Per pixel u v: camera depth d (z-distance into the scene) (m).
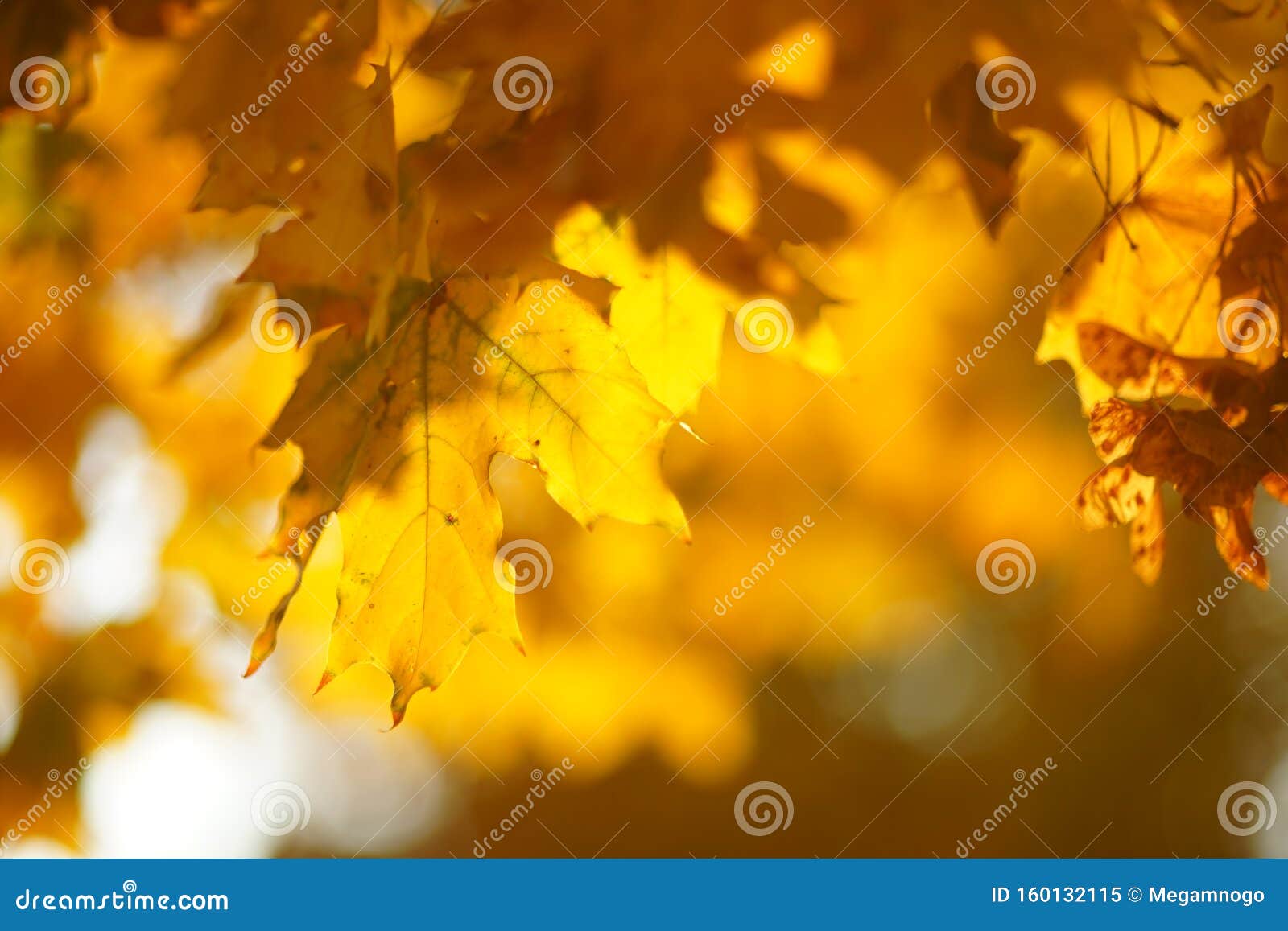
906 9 1.28
